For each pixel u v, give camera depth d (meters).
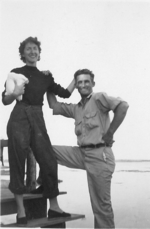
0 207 2.95
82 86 3.33
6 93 2.98
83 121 3.31
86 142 3.25
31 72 3.15
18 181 2.83
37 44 3.24
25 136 2.92
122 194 4.72
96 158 3.21
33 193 3.27
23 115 2.97
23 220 2.83
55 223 2.94
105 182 3.21
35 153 3.02
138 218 4.46
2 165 3.97
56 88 3.34
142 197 4.63
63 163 3.44
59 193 3.26
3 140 3.80
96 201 3.25
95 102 3.30
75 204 4.65
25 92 3.04
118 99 3.16
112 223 3.23
